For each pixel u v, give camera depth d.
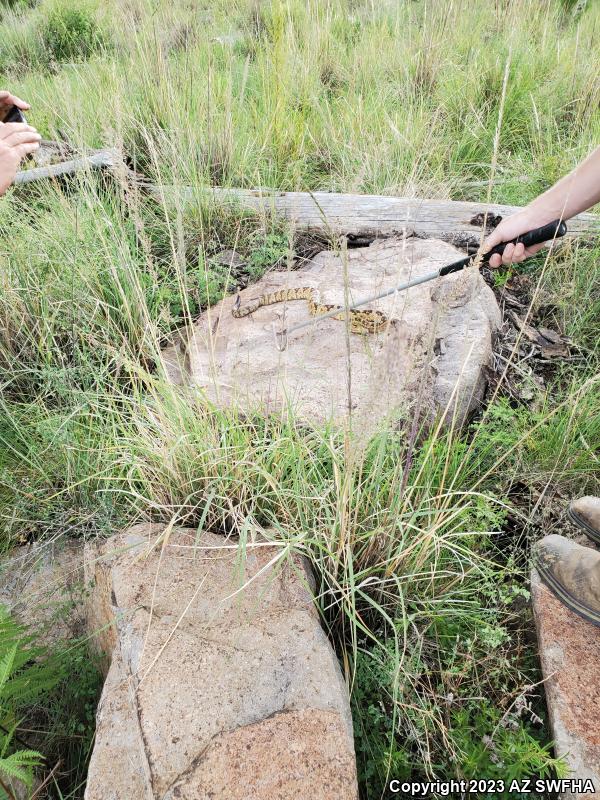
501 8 8.20
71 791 2.03
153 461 2.63
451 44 7.14
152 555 2.30
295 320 3.66
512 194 4.86
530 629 2.40
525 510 2.78
